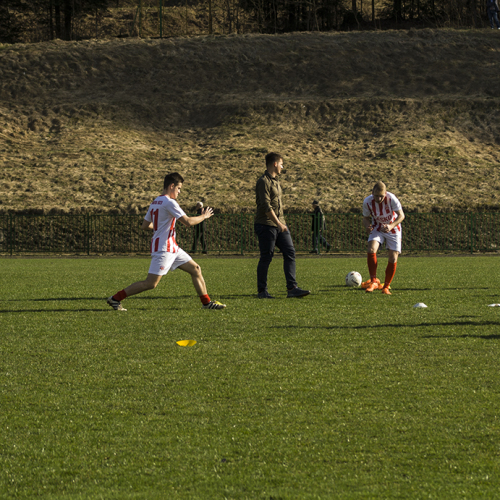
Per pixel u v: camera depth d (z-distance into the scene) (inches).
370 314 710.5
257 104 4030.5
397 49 4566.9
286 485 256.7
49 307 784.3
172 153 3501.5
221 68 4468.5
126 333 598.9
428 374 430.9
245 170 3196.4
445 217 2294.5
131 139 3688.5
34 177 3016.7
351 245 2242.9
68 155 3358.8
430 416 340.2
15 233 2278.5
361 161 3358.8
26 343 550.0
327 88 4227.4
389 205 927.7
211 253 2155.5
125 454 291.4
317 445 300.0
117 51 4623.5
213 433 318.0
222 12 6889.8
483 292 933.2
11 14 6003.9
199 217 734.5
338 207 2549.2
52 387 405.1
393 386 401.4
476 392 385.7
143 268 1519.4
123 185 2947.8
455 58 4434.1
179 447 299.4
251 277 1237.1
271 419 338.6
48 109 3988.7
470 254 2118.6
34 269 1486.2
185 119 4023.1
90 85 4315.9
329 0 6063.0
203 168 3221.0
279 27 6122.1
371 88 4202.8
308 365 461.4
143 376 432.5
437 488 252.5
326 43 4667.8
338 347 525.7
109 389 400.5
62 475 269.0
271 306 784.3
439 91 4136.3
